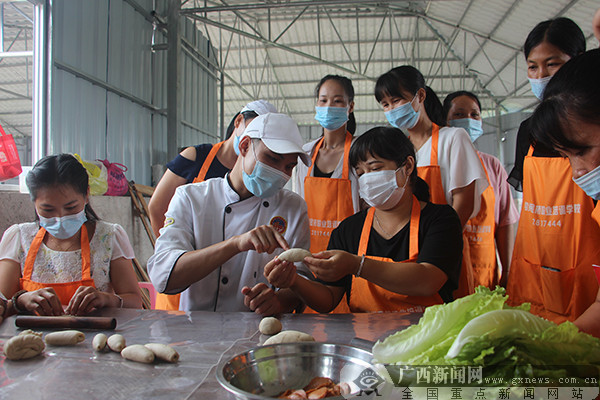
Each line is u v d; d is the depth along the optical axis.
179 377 0.99
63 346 1.23
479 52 12.81
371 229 1.92
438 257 1.69
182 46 9.16
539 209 2.13
